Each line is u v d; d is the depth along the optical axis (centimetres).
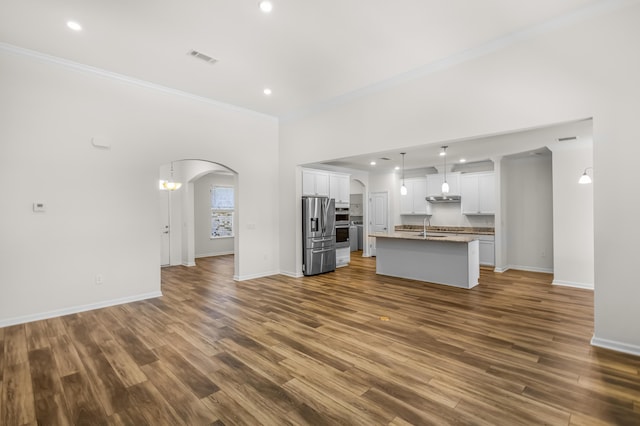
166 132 472
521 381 229
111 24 304
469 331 327
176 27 309
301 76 423
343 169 830
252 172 588
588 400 205
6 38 330
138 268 445
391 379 234
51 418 192
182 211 779
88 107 401
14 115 351
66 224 386
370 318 369
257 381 232
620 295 272
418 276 576
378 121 448
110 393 218
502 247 670
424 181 858
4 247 346
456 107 367
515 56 323
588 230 518
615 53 269
